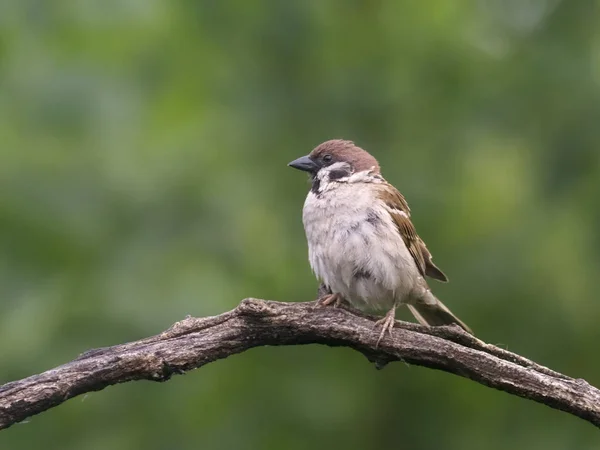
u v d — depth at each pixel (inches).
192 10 472.4
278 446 428.8
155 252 416.2
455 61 471.2
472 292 436.1
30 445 408.5
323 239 368.8
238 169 453.1
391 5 491.2
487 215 459.2
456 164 460.1
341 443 436.8
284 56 474.6
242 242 438.6
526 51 463.2
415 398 452.1
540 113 444.5
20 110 434.6
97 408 414.6
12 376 382.3
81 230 409.1
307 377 440.5
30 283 400.8
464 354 295.1
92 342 390.9
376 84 471.5
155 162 442.0
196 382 430.9
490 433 436.8
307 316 303.4
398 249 364.5
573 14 456.8
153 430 414.9
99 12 446.9
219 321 292.8
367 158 397.1
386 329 304.0
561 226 429.7
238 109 470.6
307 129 468.4
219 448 417.1
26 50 444.5
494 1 490.6
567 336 427.5
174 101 477.1
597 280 419.5
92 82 443.5
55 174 420.2
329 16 480.1
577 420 423.2
